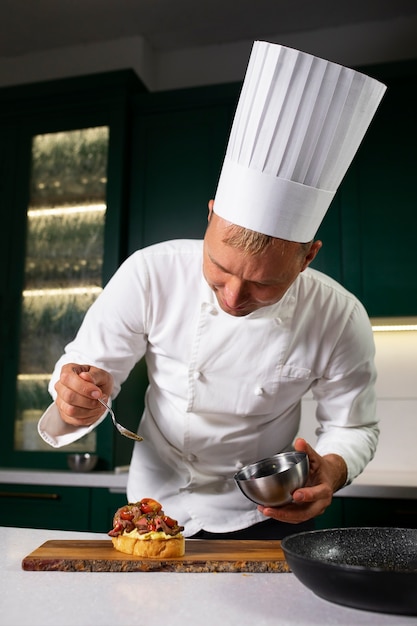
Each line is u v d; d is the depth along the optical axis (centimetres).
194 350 127
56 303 260
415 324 246
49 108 272
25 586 79
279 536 128
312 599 73
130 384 253
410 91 241
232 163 96
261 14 280
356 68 244
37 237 266
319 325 128
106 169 262
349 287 234
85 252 260
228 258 90
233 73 298
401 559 82
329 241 239
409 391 254
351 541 83
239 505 130
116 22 287
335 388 134
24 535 113
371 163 240
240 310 95
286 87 92
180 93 261
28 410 255
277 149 92
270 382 128
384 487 192
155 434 137
